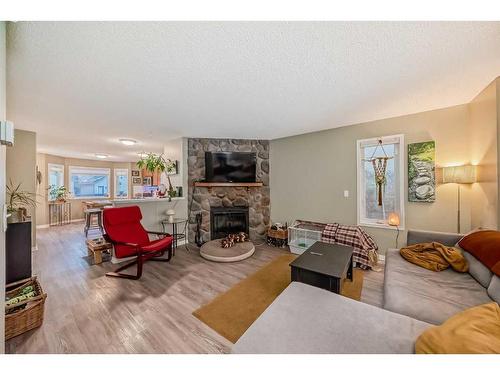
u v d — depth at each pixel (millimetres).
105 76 1816
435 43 1423
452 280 1682
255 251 3682
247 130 3711
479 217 2338
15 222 2068
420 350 892
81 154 6203
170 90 2107
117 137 4082
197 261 3174
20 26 1200
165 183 4781
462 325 919
